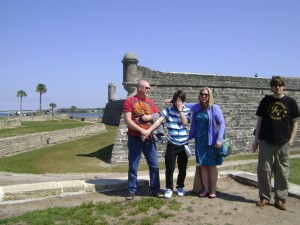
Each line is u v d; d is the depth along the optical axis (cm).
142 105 630
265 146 579
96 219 518
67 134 2656
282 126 566
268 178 585
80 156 1792
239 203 606
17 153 1959
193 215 542
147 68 1812
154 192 644
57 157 1761
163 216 532
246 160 1622
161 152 1731
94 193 666
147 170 1380
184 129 642
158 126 634
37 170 1401
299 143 2325
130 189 628
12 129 3106
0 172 1279
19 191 610
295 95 2341
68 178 1099
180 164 647
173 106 641
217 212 557
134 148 627
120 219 522
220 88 2052
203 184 649
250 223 511
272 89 573
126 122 619
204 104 632
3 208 577
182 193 648
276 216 543
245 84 2138
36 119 5409
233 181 781
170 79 1862
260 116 589
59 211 548
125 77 1756
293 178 963
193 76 1933
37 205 594
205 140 632
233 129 2066
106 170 1438
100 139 2586
